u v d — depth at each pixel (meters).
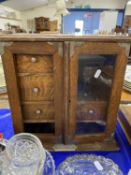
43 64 0.67
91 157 0.80
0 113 1.07
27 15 5.54
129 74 1.16
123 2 4.99
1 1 3.53
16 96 0.72
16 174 0.55
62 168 0.74
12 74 0.67
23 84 0.72
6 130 0.95
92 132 0.86
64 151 0.83
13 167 0.57
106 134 0.85
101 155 0.82
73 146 0.85
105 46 0.62
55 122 0.80
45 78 0.70
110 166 0.76
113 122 0.82
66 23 5.04
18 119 0.78
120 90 0.73
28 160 0.59
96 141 0.87
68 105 0.74
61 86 0.70
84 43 0.62
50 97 0.75
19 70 0.68
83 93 0.78
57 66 0.66
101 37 0.61
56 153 0.82
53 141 0.86
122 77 0.69
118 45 0.62
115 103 0.76
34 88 0.72
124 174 0.72
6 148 0.64
